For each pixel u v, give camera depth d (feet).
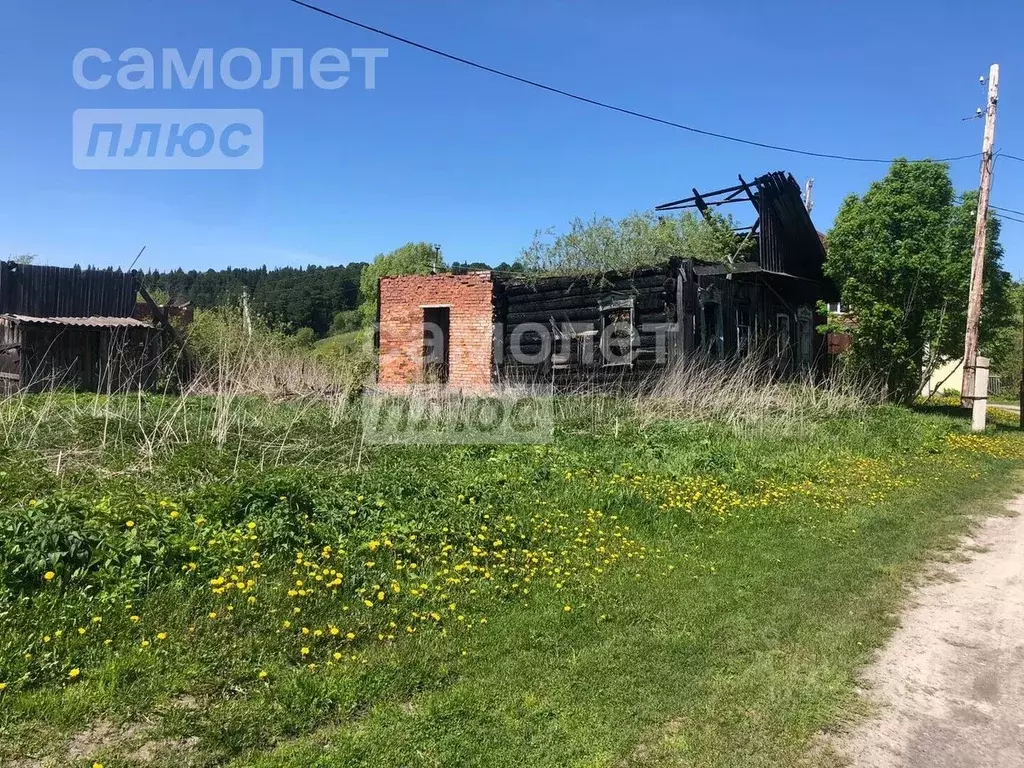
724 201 64.64
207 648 12.82
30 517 15.33
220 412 31.91
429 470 26.53
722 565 20.03
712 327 58.29
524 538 20.39
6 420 29.14
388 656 13.42
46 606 13.17
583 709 12.05
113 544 15.14
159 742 10.41
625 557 20.20
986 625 16.53
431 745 10.80
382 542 17.98
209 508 18.39
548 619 15.65
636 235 73.20
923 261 59.00
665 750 11.00
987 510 28.73
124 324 56.08
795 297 71.61
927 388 93.09
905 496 30.14
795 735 11.51
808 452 37.04
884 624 16.31
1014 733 11.84
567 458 30.53
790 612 16.70
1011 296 81.41
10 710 10.59
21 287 55.72
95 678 11.66
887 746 11.32
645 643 14.73
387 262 139.54
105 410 31.53
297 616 14.26
